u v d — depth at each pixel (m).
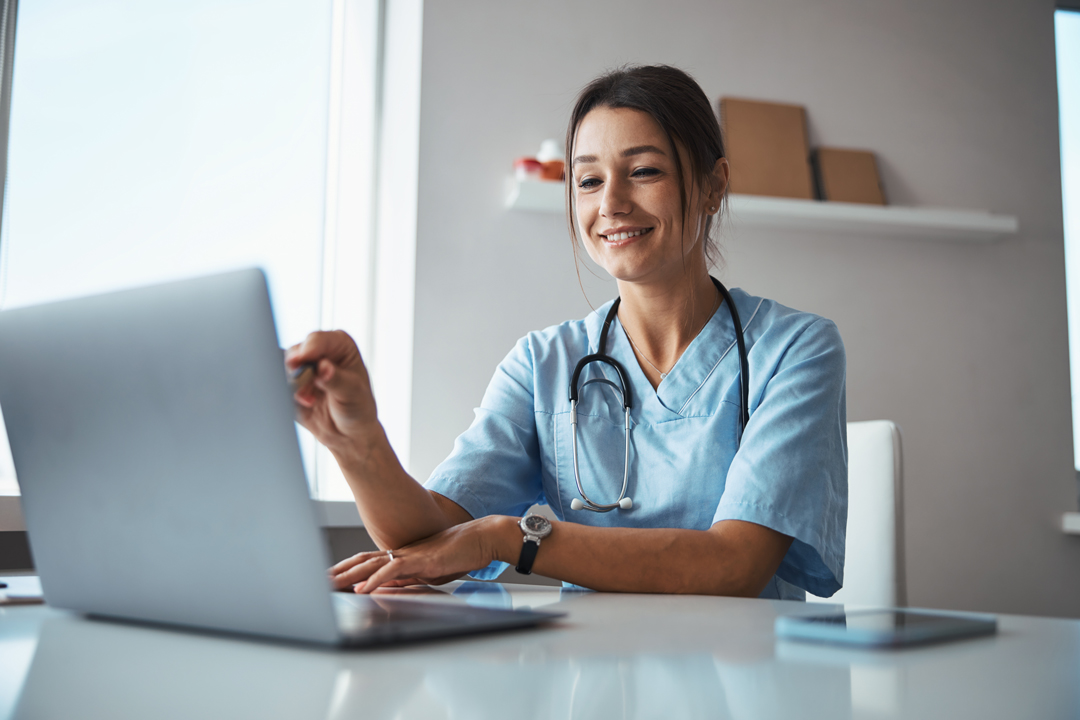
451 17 2.11
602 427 1.08
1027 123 2.53
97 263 1.91
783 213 2.19
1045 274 2.48
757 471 0.86
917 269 2.39
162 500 0.43
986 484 2.36
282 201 2.18
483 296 2.07
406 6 2.20
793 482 0.85
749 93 2.32
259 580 0.40
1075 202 2.68
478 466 1.06
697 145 1.08
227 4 2.14
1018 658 0.38
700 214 1.11
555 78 2.17
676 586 0.75
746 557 0.79
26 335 0.48
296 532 0.38
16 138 1.82
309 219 2.22
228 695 0.30
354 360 0.72
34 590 0.66
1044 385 2.44
